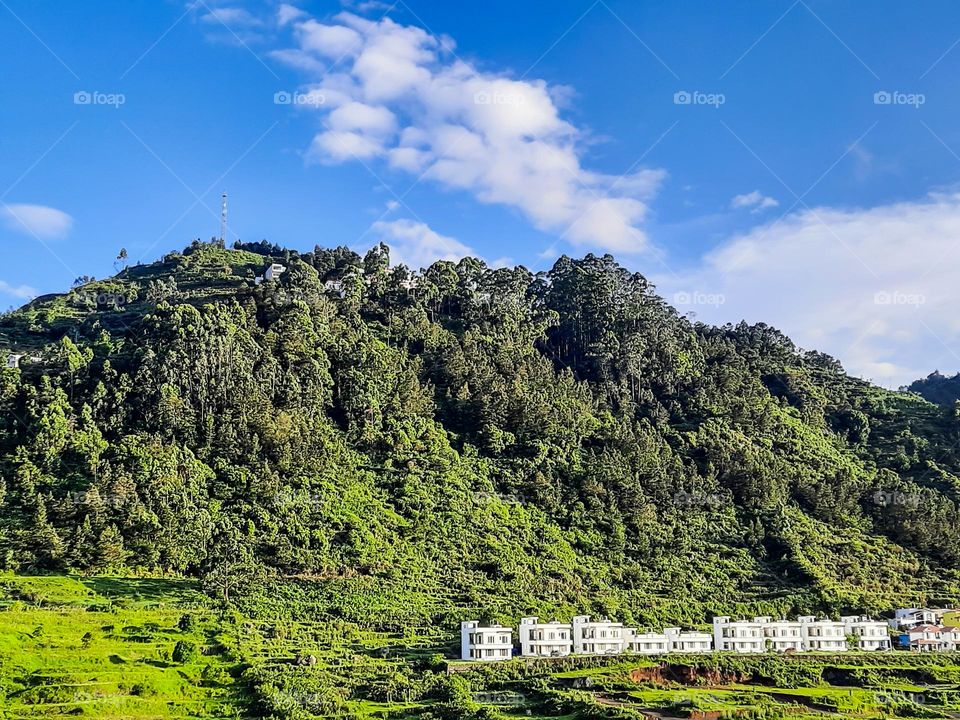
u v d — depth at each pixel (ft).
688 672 424.46
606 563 572.10
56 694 336.49
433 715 339.98
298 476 571.28
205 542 506.48
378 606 470.39
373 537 536.42
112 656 372.17
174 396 581.94
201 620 427.74
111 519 501.15
